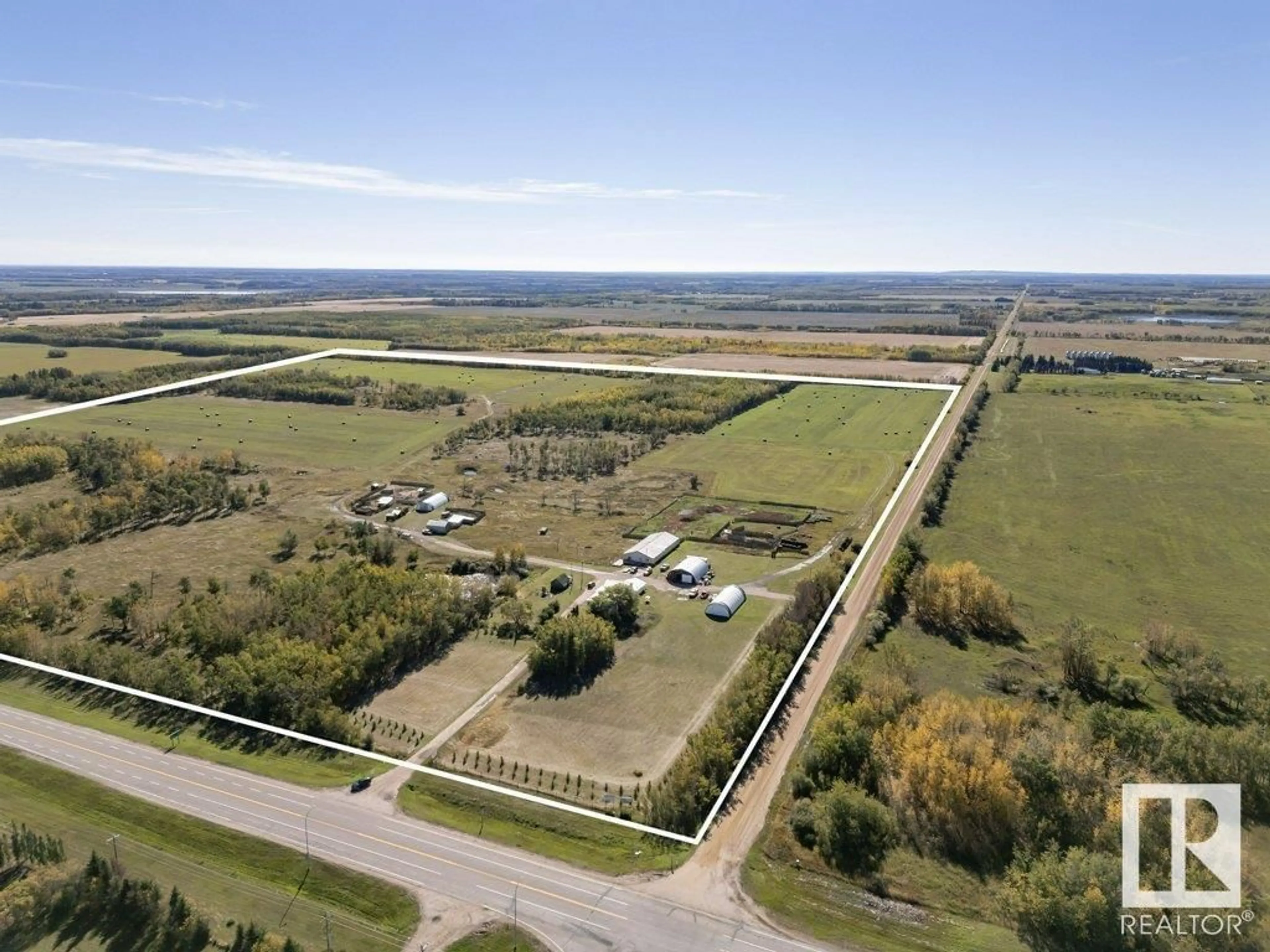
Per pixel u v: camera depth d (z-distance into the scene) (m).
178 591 105.81
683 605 100.44
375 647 84.50
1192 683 83.31
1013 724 72.94
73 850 59.97
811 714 77.88
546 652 85.25
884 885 58.00
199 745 72.38
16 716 76.00
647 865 58.88
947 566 110.44
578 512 135.50
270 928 53.28
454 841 60.59
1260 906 54.84
